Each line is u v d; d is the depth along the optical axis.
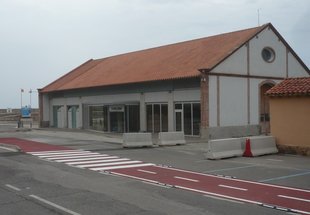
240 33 35.78
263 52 34.81
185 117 32.66
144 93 36.25
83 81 44.41
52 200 10.20
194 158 19.52
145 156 20.27
